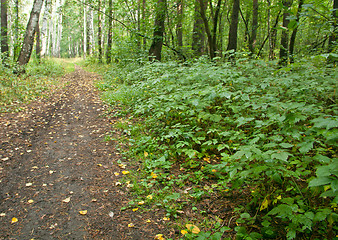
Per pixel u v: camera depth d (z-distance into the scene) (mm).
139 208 2748
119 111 6578
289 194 2527
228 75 4973
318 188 2041
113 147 4449
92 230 2426
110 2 14289
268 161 2285
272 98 3695
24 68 11305
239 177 2742
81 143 4711
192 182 3197
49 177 3461
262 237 2096
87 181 3338
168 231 2377
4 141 4750
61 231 2416
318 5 2441
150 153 4008
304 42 10203
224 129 3902
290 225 1915
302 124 3521
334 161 1584
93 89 10055
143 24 10438
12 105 7148
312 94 4324
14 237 2330
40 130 5480
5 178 3418
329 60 5637
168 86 5094
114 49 13008
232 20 8898
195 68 5562
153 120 5160
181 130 4027
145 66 7816
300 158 2701
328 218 1818
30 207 2787
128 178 3383
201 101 4168
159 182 3248
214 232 2297
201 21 11781
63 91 9625
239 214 2482
